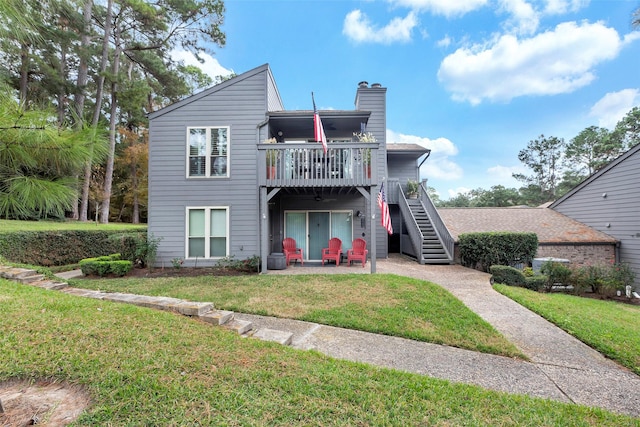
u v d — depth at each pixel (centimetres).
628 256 1125
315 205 1229
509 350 424
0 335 304
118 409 217
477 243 1070
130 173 2384
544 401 294
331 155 948
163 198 1060
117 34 1808
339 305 594
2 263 679
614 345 445
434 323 513
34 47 257
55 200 223
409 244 1370
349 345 429
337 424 223
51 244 1016
